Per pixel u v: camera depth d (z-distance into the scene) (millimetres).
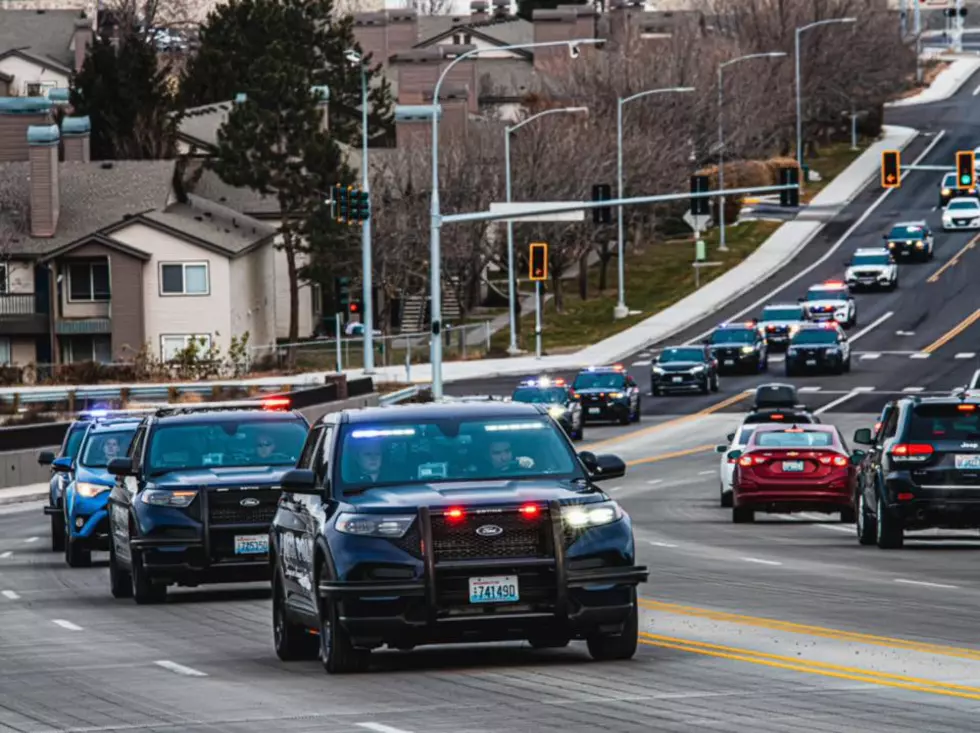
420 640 37781
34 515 108750
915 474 69938
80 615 54562
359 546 37750
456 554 37625
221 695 36688
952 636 43438
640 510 97438
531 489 38625
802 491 85875
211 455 58750
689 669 38188
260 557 55938
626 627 39188
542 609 37625
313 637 42344
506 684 36531
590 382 162125
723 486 99000
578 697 34500
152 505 56094
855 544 75312
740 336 195875
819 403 169375
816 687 35406
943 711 32250
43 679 40375
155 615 53844
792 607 50344
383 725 31953
